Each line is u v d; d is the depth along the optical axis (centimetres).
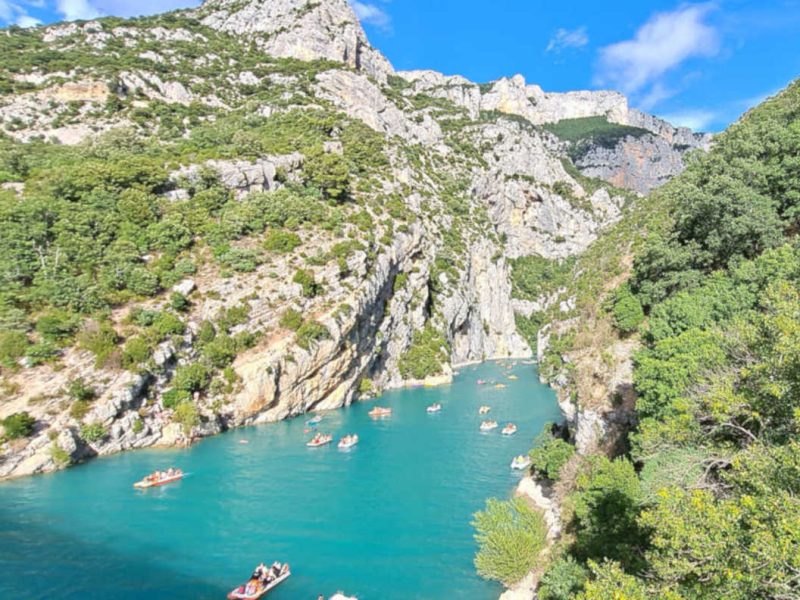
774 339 1334
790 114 4347
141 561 2945
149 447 5194
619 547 2017
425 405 7350
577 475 3203
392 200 10350
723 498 1265
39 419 4538
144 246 6469
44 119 9362
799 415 1013
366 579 2767
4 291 5125
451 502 3781
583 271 9300
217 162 8212
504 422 6269
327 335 6838
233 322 6241
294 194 8456
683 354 2291
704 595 958
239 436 5659
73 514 3566
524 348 14025
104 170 6925
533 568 2650
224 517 3531
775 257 2764
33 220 5831
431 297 11044
